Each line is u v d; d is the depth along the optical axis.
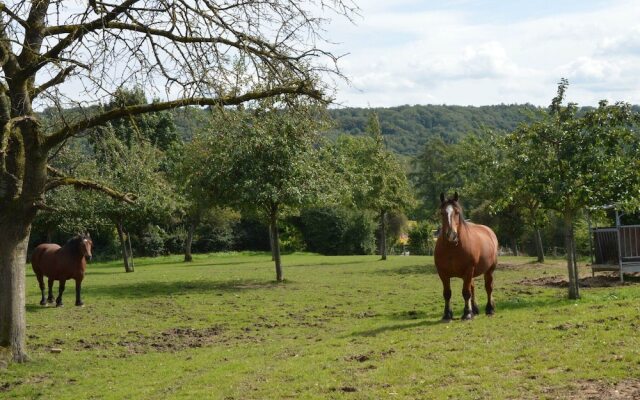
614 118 16.28
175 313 18.84
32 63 11.03
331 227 59.09
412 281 25.89
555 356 9.28
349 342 12.20
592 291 19.33
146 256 55.72
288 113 11.78
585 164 16.34
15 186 11.76
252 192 25.30
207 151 25.42
